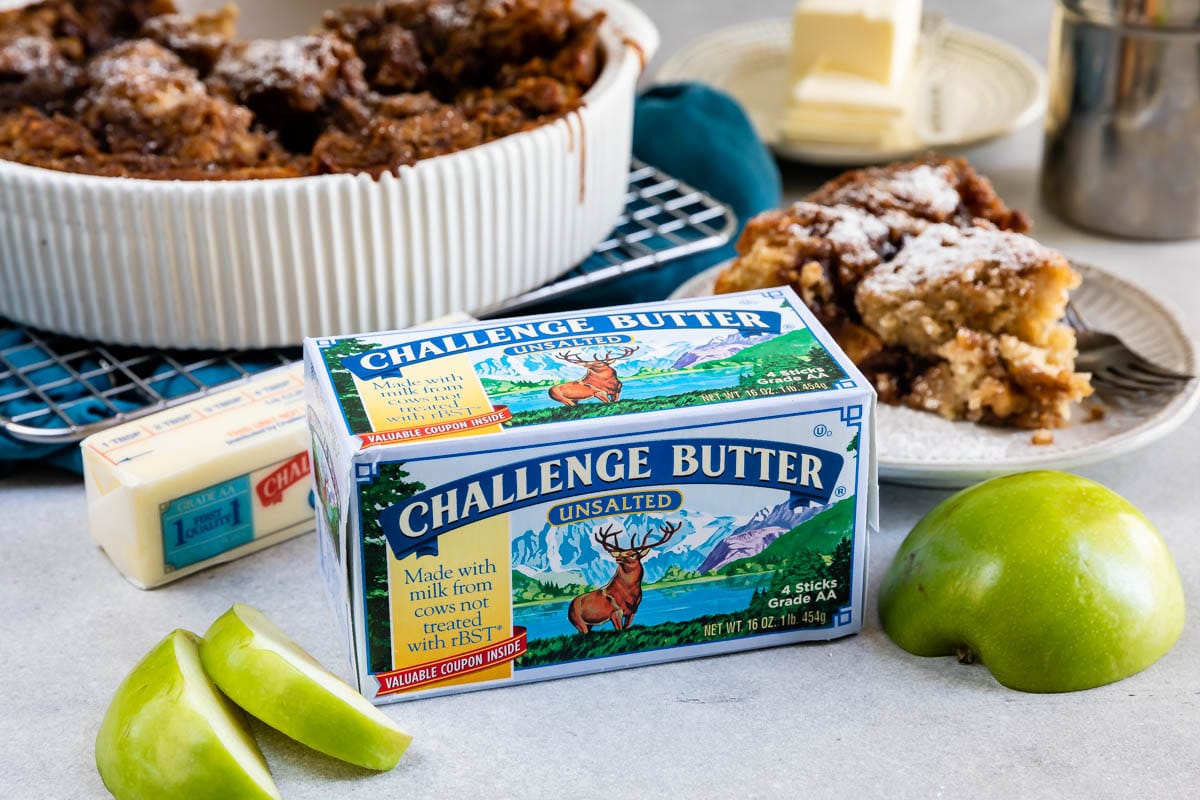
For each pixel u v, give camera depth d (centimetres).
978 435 62
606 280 69
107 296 64
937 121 83
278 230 62
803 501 53
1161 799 50
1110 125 74
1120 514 54
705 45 92
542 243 67
